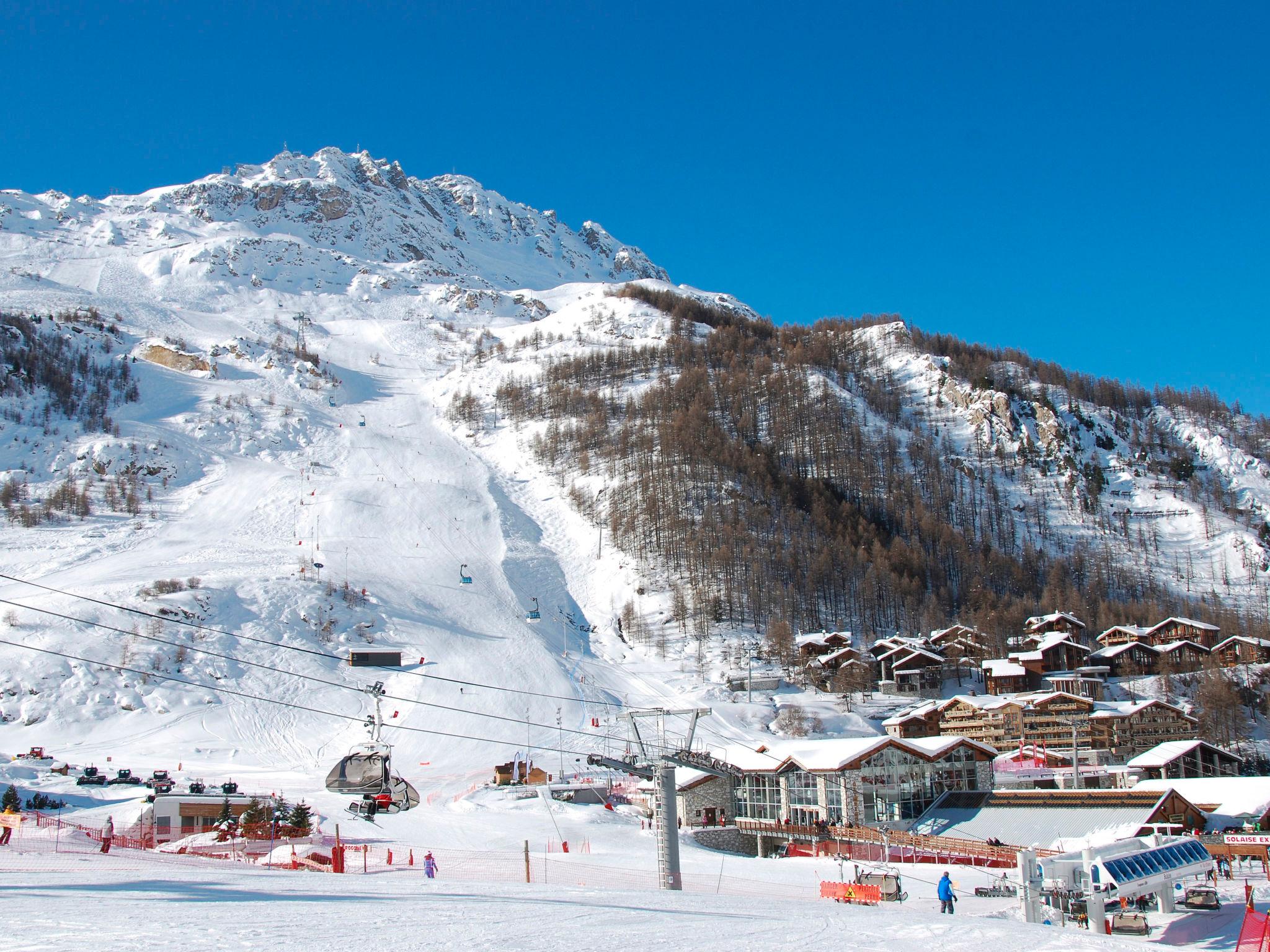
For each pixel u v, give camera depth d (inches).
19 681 4392.2
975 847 2591.0
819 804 3056.1
